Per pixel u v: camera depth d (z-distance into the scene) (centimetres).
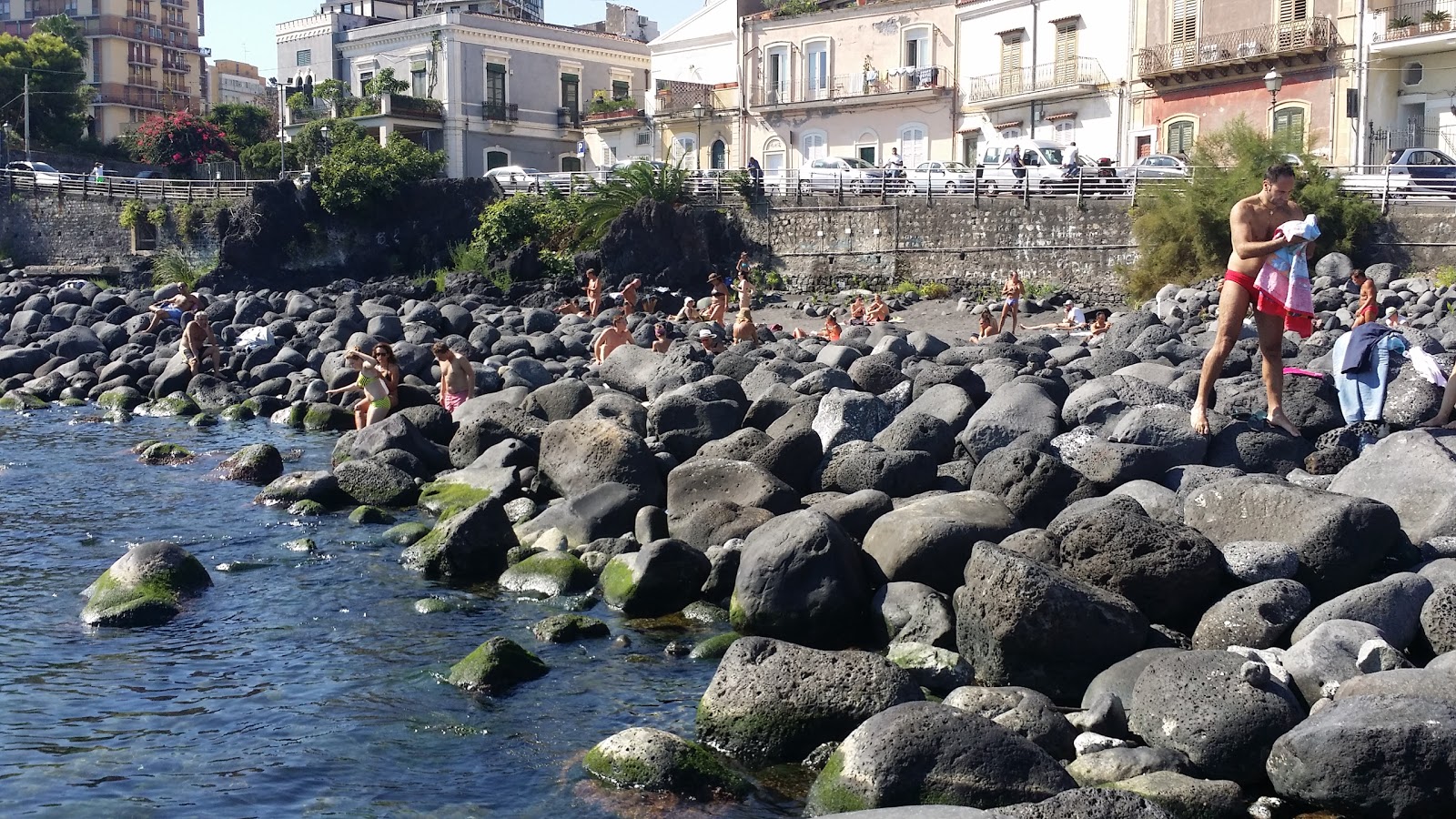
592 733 833
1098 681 827
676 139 5759
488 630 1040
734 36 5647
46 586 1170
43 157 6900
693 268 4169
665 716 856
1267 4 3950
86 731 846
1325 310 2680
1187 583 906
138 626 1056
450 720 857
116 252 5050
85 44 8481
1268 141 3203
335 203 4550
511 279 4128
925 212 3844
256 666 962
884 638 964
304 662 969
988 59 4819
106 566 1232
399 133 5612
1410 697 688
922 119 5019
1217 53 4028
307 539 1304
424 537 1259
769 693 796
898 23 5050
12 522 1409
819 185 4225
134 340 2883
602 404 1619
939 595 965
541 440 1431
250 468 1628
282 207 4588
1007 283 3372
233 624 1059
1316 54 3825
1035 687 853
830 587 969
